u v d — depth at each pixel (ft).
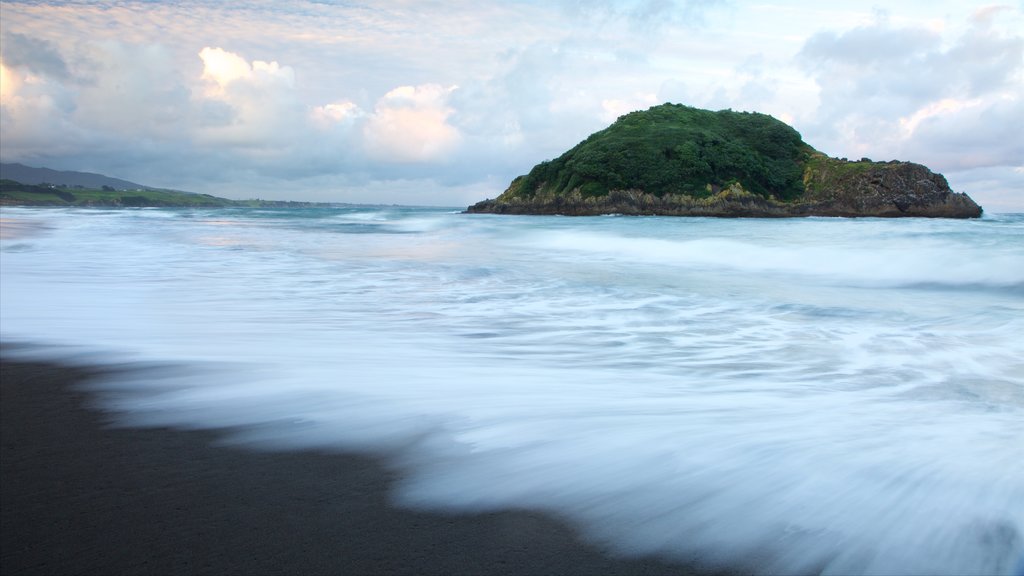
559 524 7.70
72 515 7.79
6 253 44.86
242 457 9.66
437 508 8.09
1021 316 22.40
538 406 12.08
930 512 7.84
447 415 11.57
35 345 16.99
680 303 25.48
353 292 28.09
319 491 8.54
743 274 36.47
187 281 31.14
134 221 107.55
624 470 9.15
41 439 10.34
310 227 99.09
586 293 28.22
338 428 10.90
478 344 17.93
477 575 6.64
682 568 6.79
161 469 9.20
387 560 6.89
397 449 9.98
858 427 10.84
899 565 6.76
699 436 10.42
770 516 7.82
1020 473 8.89
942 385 13.73
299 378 13.99
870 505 8.02
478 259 45.83
